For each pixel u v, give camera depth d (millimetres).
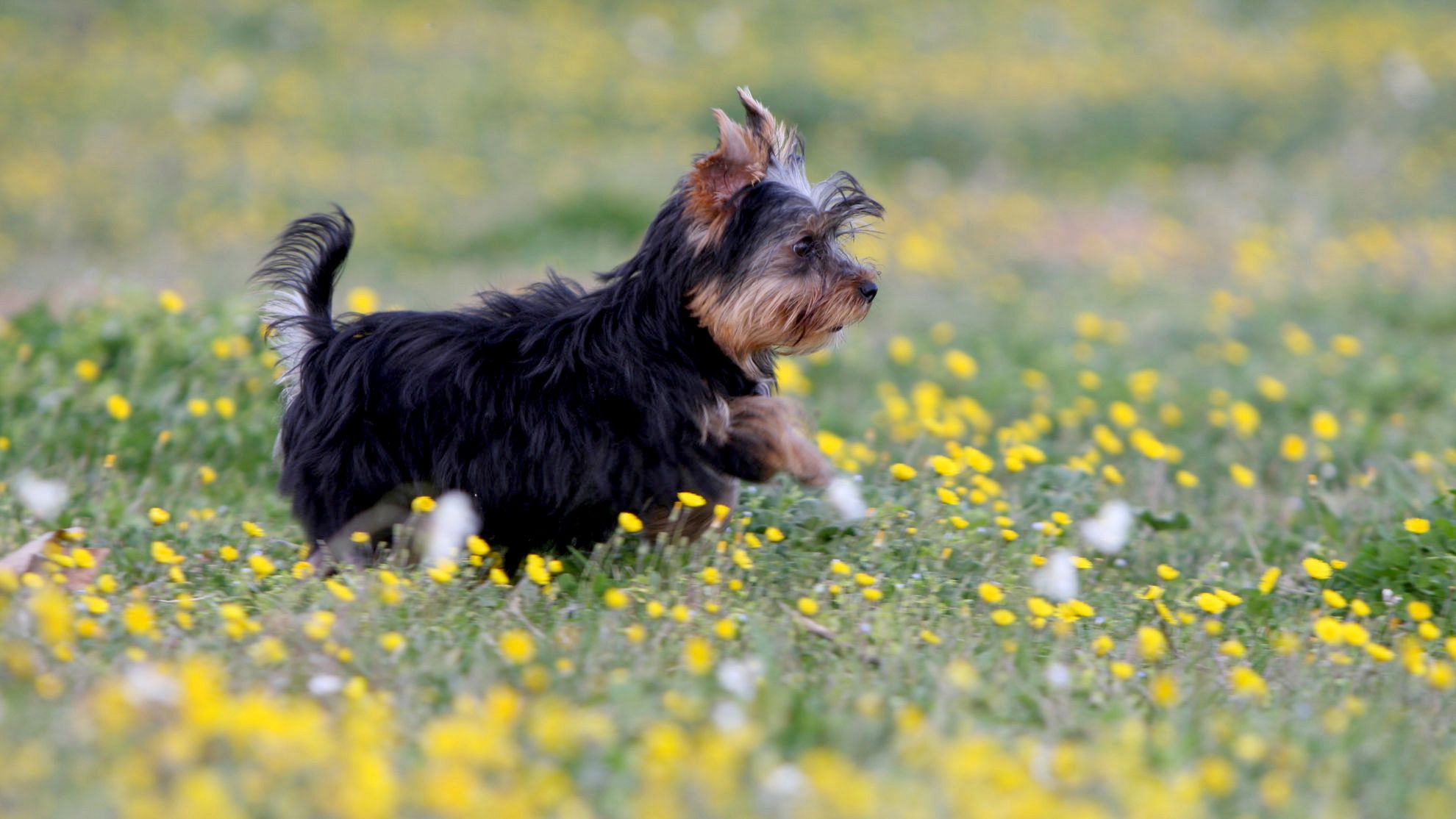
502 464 8688
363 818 5328
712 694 6824
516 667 7137
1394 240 23938
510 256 23625
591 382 8727
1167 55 36406
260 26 36375
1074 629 8273
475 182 27469
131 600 8047
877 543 9203
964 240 24297
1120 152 30984
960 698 6980
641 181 26609
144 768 5605
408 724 6543
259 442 11922
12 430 11617
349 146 29734
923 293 20547
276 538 9680
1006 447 12555
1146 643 7676
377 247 23859
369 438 8805
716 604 8000
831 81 33469
